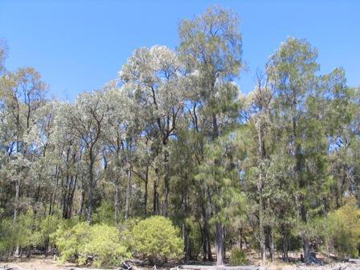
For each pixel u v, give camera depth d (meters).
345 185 32.84
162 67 27.69
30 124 32.91
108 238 20.44
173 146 25.88
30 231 27.34
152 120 28.44
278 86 25.89
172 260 25.56
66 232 22.27
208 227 25.44
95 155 32.38
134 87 28.14
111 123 26.89
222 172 21.42
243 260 23.25
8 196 34.50
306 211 24.47
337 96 30.44
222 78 23.92
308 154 24.86
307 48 26.34
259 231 25.38
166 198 26.97
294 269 19.86
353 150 30.88
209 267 19.58
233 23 24.86
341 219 24.91
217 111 23.19
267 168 24.28
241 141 21.83
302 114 25.62
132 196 34.38
